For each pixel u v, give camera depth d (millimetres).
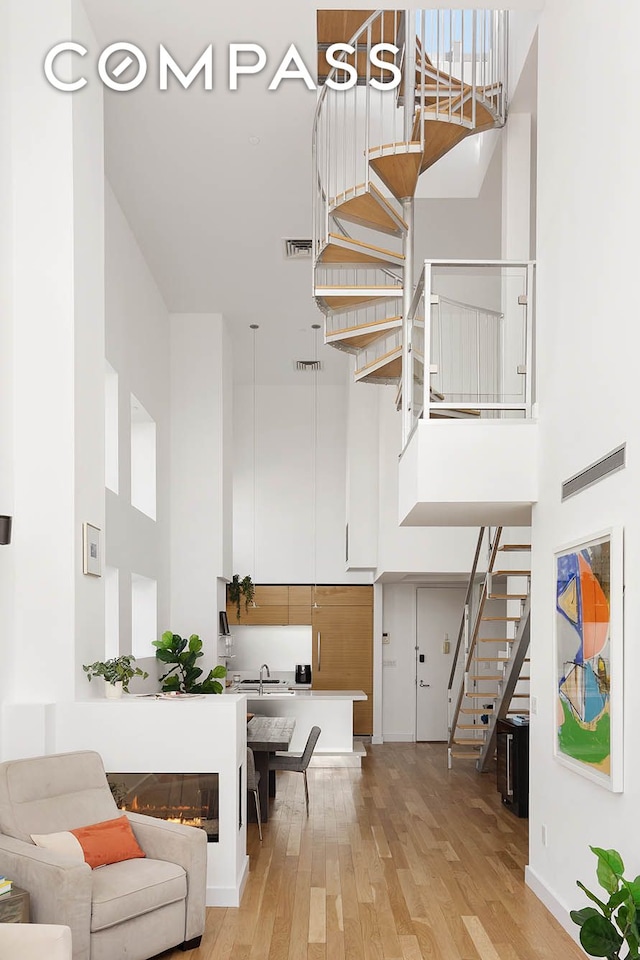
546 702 5508
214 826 5441
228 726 5484
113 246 8000
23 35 5684
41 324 5574
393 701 13984
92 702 5480
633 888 3283
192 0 5820
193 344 11289
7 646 5363
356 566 12766
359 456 12922
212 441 11195
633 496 4000
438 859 6543
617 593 4082
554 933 4906
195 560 11078
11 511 5473
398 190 7176
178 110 6930
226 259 9633
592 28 4738
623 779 4051
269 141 7379
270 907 5375
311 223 8836
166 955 4566
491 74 7121
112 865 4578
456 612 14102
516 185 7000
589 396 4711
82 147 5883
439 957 4555
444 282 7039
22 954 3252
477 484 5863
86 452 5828
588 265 4754
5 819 4480
